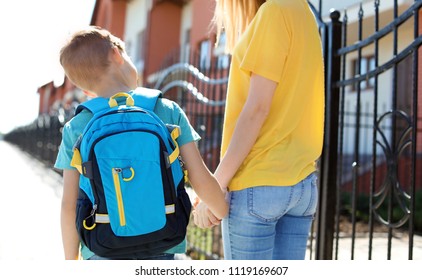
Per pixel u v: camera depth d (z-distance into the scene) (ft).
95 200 4.87
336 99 9.99
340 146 9.86
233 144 5.67
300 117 5.99
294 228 6.15
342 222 22.68
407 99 26.48
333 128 9.91
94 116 5.17
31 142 66.18
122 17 68.69
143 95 5.62
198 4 46.14
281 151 5.79
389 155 8.76
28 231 17.75
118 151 4.90
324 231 9.78
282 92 5.90
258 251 5.74
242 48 6.00
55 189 30.17
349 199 24.97
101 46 5.78
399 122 26.50
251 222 5.69
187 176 5.59
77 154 5.10
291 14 5.87
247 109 5.68
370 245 9.05
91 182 4.87
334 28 10.08
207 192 5.52
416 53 7.79
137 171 4.89
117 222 4.78
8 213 21.45
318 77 6.30
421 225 20.77
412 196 7.82
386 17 20.62
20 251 14.53
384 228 21.36
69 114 33.76
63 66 5.90
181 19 57.16
